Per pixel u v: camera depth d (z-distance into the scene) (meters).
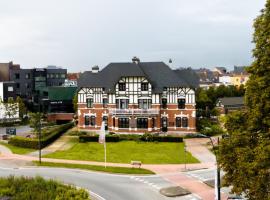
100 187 50.03
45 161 63.97
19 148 75.56
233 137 30.36
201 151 70.81
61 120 117.50
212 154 68.19
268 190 27.09
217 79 199.88
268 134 28.16
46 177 54.34
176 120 86.31
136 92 86.88
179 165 61.47
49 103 126.19
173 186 49.84
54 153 70.50
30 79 141.75
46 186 41.38
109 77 90.56
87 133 88.88
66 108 127.00
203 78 198.75
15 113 113.69
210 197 45.78
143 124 85.75
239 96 130.00
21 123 115.00
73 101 114.81
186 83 85.88
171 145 76.62
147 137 80.31
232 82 192.12
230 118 31.38
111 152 71.12
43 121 112.00
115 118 86.81
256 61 29.25
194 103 85.12
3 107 113.62
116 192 48.00
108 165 61.38
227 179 30.78
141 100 86.88
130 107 87.12
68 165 61.16
